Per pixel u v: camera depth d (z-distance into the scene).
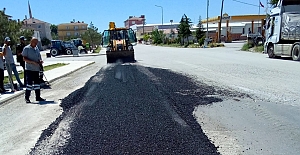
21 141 4.30
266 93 6.84
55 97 7.37
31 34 12.86
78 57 27.11
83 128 4.63
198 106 5.80
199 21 49.28
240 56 19.27
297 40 16.17
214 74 10.37
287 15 16.30
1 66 8.02
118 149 3.72
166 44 60.50
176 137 4.09
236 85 7.98
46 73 12.63
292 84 7.91
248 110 5.45
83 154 3.63
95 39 55.94
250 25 63.97
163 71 11.89
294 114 5.13
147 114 5.27
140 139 4.04
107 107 5.89
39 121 5.26
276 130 4.36
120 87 8.23
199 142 3.90
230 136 4.13
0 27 10.30
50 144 4.06
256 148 3.72
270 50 17.94
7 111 6.14
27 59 6.68
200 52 25.95
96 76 11.24
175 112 5.38
